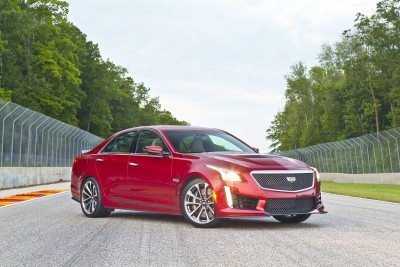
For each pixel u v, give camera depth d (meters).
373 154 40.62
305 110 107.38
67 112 77.88
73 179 11.55
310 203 9.09
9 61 59.09
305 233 8.30
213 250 6.70
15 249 6.89
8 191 22.41
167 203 9.55
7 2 59.81
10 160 26.41
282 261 5.94
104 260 6.06
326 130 95.69
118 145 10.79
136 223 9.73
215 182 8.84
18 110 26.88
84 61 89.88
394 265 5.69
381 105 80.88
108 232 8.48
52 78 69.75
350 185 37.75
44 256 6.36
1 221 10.25
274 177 8.84
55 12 71.50
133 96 123.62
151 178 9.81
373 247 6.90
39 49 67.44
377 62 61.50
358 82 79.56
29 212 12.20
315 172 9.30
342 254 6.38
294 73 109.44
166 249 6.79
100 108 93.00
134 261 5.98
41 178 31.05
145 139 10.33
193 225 9.15
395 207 13.95
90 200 11.02
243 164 8.90
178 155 9.55
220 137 10.35
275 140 140.25
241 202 8.71
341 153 47.59
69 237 7.95
